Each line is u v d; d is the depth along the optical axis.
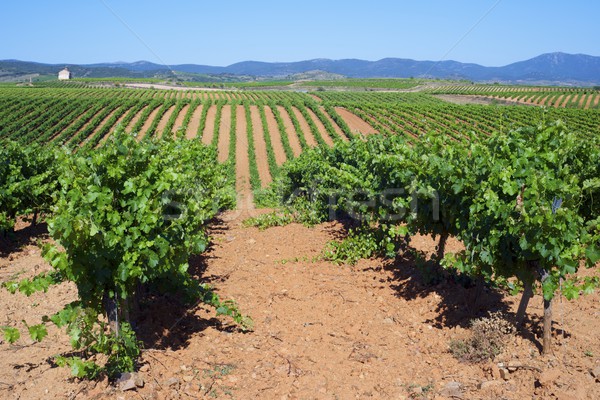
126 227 4.96
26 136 44.03
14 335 4.52
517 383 4.49
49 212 11.40
